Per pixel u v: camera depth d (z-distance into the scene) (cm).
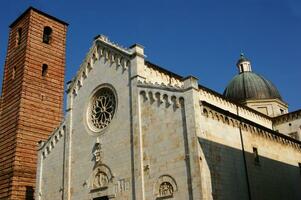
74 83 4388
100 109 4003
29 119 4906
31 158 4762
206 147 2973
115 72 3903
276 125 5753
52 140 4397
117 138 3619
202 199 2717
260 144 3781
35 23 5428
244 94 6312
